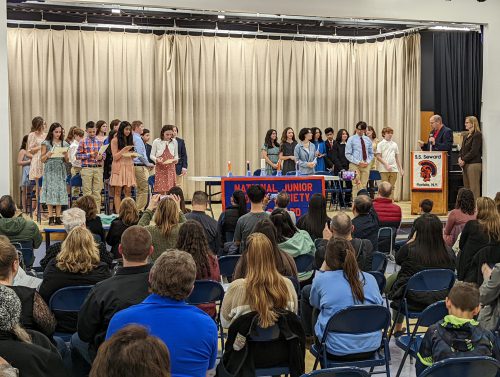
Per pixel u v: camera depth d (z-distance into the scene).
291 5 10.05
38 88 12.77
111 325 2.68
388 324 3.85
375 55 14.48
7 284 3.18
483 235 5.36
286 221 5.46
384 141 12.10
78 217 4.98
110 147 10.22
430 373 2.91
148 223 6.29
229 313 3.40
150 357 1.58
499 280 4.04
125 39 13.22
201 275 4.34
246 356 3.35
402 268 4.93
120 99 13.27
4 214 6.57
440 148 11.20
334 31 14.45
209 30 13.59
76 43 12.97
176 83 13.56
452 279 4.74
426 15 10.63
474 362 2.93
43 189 9.23
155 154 10.51
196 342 2.66
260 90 14.15
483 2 10.85
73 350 3.87
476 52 14.31
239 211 7.13
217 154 13.84
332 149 12.70
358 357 3.87
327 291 3.85
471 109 14.38
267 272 3.38
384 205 7.94
